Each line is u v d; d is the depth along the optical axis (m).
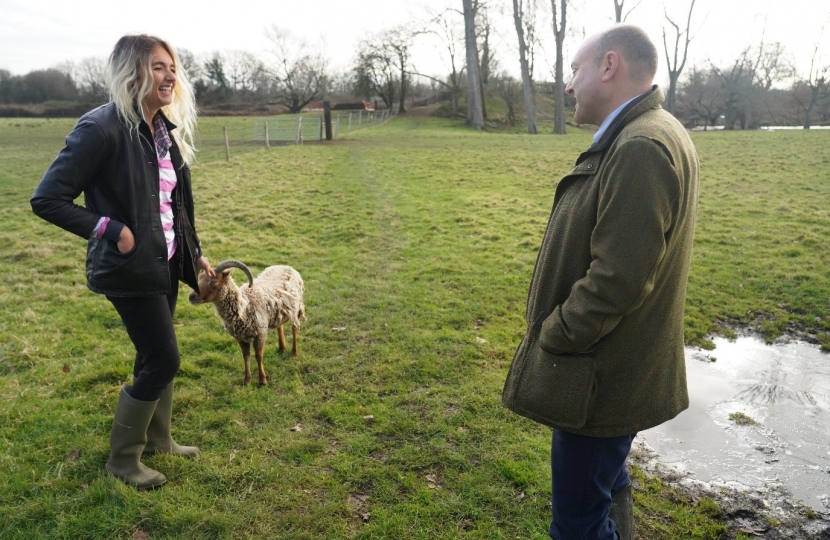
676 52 42.34
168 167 3.14
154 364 3.13
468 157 21.19
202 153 22.14
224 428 4.06
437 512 3.22
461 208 12.25
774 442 4.14
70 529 3.03
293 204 12.60
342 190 14.31
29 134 32.97
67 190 2.64
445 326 5.99
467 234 10.14
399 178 16.36
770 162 18.09
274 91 76.06
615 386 2.12
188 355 5.28
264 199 13.20
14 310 6.32
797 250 8.77
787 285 7.39
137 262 2.85
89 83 66.19
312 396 4.54
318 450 3.80
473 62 42.38
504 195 13.77
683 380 2.33
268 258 8.64
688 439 4.18
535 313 2.28
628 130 1.97
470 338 5.68
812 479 3.71
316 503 3.29
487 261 8.45
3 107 57.72
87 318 6.10
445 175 16.89
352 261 8.50
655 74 2.16
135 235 2.85
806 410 4.61
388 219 11.20
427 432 4.01
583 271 2.13
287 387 4.70
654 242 1.86
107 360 5.07
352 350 5.41
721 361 5.53
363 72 57.47
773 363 5.48
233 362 5.15
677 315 2.19
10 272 7.75
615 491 2.59
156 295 2.96
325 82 70.88
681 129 2.08
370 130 37.50
